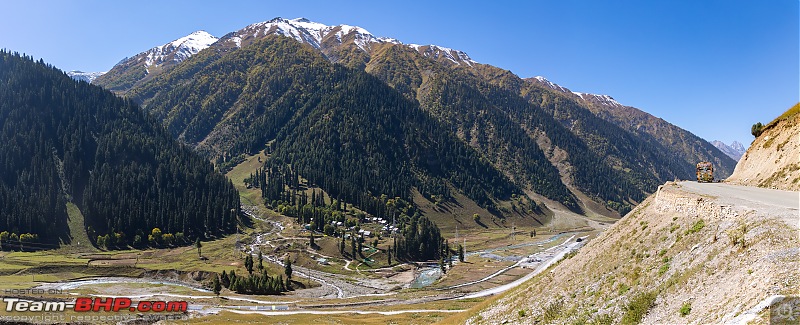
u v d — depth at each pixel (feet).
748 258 86.79
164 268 565.53
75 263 557.74
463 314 195.52
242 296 468.34
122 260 621.72
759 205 113.80
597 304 114.11
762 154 236.22
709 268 95.20
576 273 153.99
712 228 114.83
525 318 132.98
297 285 551.59
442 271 640.17
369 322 315.17
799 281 68.03
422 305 400.06
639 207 184.96
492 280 549.54
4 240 642.63
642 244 136.67
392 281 612.70
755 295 71.36
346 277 625.82
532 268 599.98
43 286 458.50
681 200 140.36
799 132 205.87
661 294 98.22
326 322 317.22
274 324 307.37
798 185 169.37
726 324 67.56
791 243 83.15
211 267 587.27
